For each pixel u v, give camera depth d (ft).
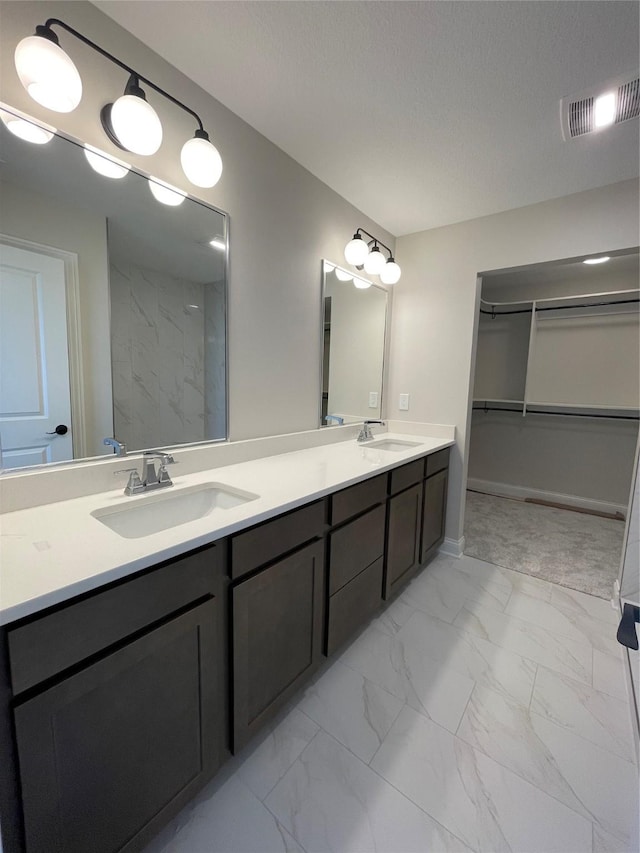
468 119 4.97
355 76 4.31
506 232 7.47
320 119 5.05
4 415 3.40
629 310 10.98
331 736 4.16
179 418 4.83
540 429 12.80
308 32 3.76
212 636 3.25
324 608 4.75
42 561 2.53
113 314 4.09
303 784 3.65
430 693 4.77
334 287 7.15
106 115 3.74
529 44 3.82
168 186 4.38
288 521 3.95
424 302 8.59
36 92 3.04
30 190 3.40
